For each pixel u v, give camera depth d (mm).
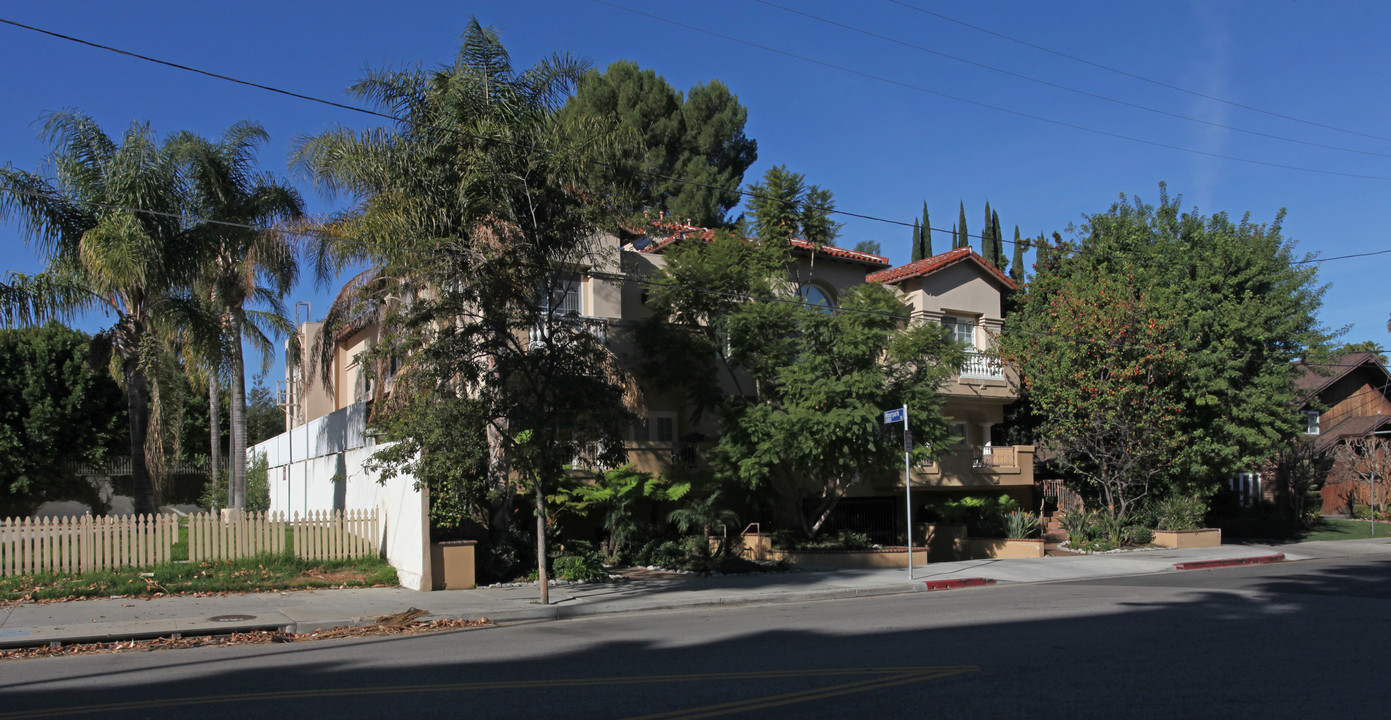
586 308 21750
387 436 16906
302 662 9984
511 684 8531
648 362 21562
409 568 16547
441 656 10289
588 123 16188
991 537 25891
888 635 11531
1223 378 26172
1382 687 8203
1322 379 40031
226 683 8773
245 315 24062
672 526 22484
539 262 15016
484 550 17703
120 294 19906
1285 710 7379
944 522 27172
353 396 31094
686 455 23031
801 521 23547
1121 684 8352
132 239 17922
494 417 14930
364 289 18719
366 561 17703
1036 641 10852
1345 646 10359
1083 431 26250
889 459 21156
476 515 18703
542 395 14859
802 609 14938
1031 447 28969
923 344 21641
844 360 21219
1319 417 40906
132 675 9289
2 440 33969
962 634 11523
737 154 43688
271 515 20828
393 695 8078
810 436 20203
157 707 7715
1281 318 28062
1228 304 27156
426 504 16188
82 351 35781
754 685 8383
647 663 9641
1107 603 14805
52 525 15625
